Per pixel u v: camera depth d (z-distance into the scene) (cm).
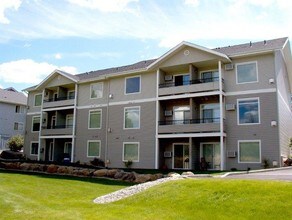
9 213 834
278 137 2009
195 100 2386
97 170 1838
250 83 2156
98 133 2814
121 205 915
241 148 2117
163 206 854
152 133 2483
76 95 3033
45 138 3209
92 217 783
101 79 2861
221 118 2144
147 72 2603
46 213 832
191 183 974
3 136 4500
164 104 2541
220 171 1973
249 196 801
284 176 1267
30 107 3569
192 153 2244
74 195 1167
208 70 2409
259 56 2153
